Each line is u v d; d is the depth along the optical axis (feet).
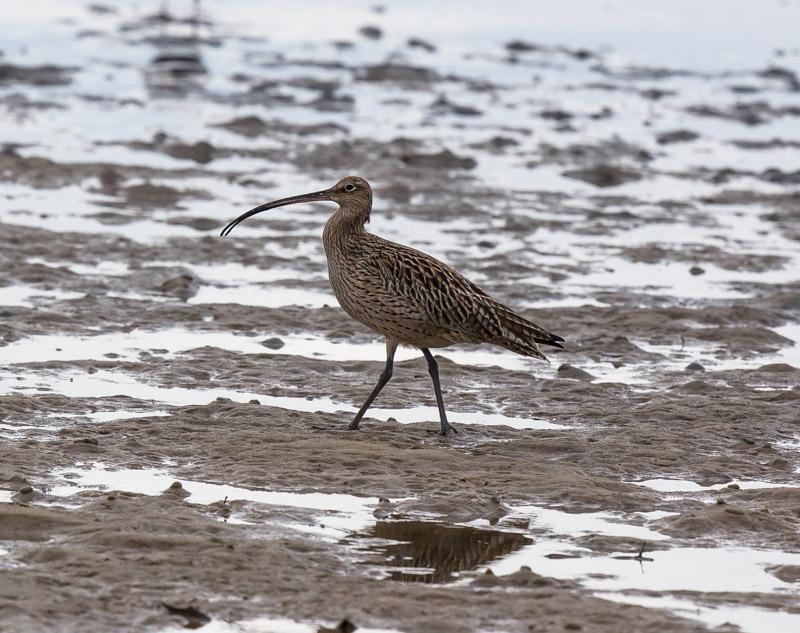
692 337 57.72
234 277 64.95
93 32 160.25
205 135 105.60
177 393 46.34
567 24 186.09
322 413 44.39
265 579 30.09
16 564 30.25
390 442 41.37
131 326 54.85
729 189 96.22
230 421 42.68
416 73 143.13
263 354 51.44
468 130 115.24
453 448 41.63
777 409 46.73
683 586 31.14
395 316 42.83
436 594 29.76
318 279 65.41
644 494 37.45
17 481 35.83
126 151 97.19
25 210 76.28
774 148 115.24
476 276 67.51
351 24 180.14
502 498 36.68
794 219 86.99
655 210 87.92
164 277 63.62
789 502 37.06
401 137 107.45
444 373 50.11
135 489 35.96
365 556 32.12
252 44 160.56
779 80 153.38
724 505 35.63
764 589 31.09
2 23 162.20
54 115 110.73
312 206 84.02
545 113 124.88
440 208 83.51
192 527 32.83
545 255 72.95
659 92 140.67
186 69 137.69
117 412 43.62
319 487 36.86
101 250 67.67
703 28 186.60
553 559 32.58
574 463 40.65
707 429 44.29
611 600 30.12
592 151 107.86
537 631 28.14
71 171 86.99
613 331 58.08
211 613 28.48
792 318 62.44
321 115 119.14
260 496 35.94
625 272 70.33
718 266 72.69
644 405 46.91
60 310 56.39
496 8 197.16
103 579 29.63
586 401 47.60
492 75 148.46
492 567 31.89
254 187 87.97
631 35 180.24
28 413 42.73
